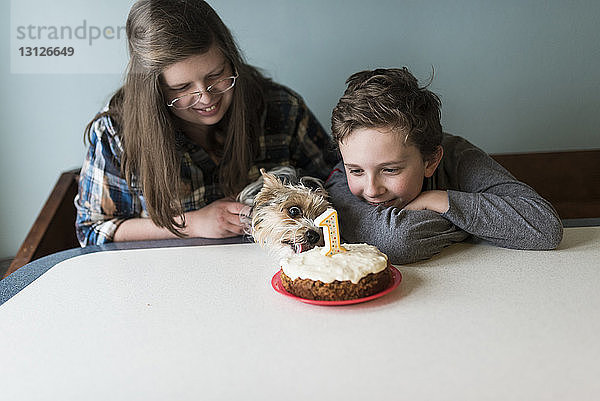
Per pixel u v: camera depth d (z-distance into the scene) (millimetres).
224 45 1297
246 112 1439
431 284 850
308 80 1886
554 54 1854
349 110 1058
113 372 632
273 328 720
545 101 1891
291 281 812
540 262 927
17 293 907
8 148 1968
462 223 1014
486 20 1830
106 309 797
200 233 1251
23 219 2031
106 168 1436
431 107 1126
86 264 988
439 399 558
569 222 1159
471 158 1201
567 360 618
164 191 1299
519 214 999
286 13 1827
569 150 1897
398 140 1035
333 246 838
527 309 746
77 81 1903
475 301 779
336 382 594
